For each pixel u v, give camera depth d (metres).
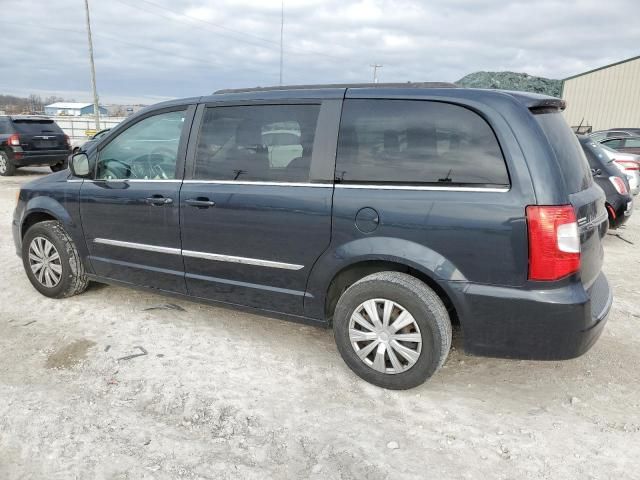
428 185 2.84
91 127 40.47
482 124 2.75
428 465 2.48
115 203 3.95
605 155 7.02
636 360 3.56
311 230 3.13
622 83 26.81
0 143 13.76
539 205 2.58
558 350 2.71
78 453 2.52
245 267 3.45
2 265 5.55
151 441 2.62
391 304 2.97
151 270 3.90
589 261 2.82
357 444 2.62
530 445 2.63
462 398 3.06
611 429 2.78
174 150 3.74
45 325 3.99
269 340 3.78
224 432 2.71
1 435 2.65
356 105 3.09
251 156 3.39
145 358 3.47
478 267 2.73
